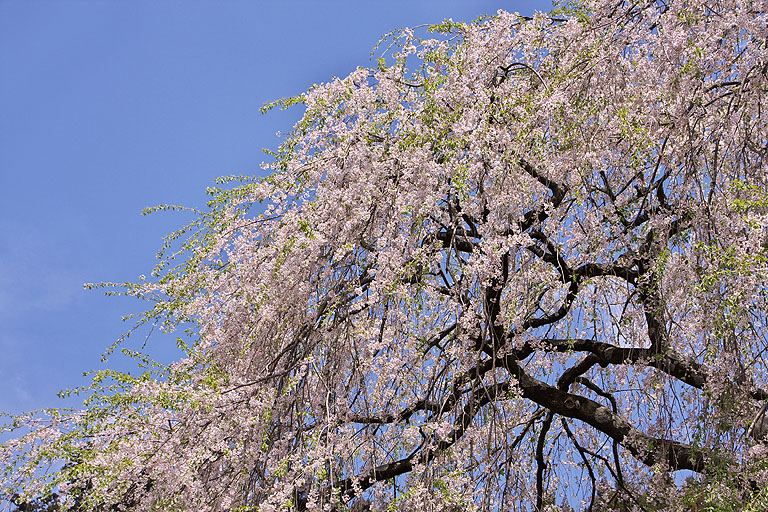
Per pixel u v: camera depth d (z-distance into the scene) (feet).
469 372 15.25
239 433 12.69
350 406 13.43
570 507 18.44
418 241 13.53
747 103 12.43
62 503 12.23
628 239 15.35
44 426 12.43
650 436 15.05
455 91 14.01
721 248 11.68
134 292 15.28
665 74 14.40
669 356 13.41
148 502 12.25
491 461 13.76
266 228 14.90
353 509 13.50
